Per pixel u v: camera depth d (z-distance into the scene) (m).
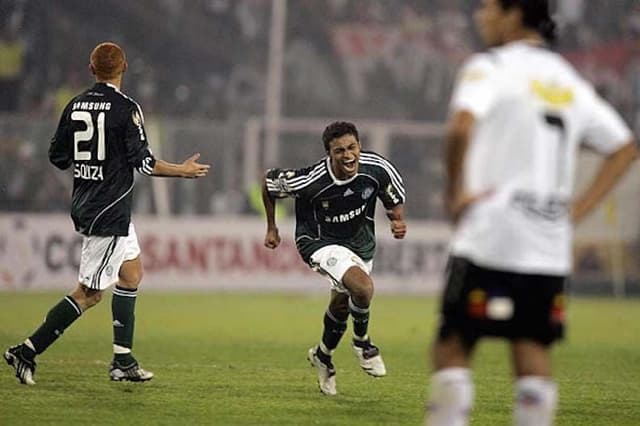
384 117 101.12
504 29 18.86
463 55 103.44
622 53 101.00
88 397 29.52
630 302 76.94
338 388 32.84
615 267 80.75
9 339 44.69
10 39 90.94
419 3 104.75
